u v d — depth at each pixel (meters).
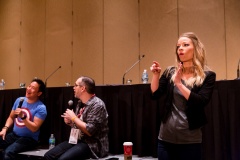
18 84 7.21
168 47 5.30
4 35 7.52
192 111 1.86
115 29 5.92
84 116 3.11
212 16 4.89
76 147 2.98
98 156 3.08
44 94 3.93
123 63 5.79
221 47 4.80
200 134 1.95
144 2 5.61
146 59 5.52
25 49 7.12
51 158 3.03
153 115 3.09
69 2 6.54
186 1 5.16
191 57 1.97
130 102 3.29
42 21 6.89
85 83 3.21
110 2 6.01
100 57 6.07
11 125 3.89
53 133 3.87
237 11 4.69
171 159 1.92
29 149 3.68
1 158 3.75
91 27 6.22
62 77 6.53
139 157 3.12
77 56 6.36
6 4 7.53
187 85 1.94
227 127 2.69
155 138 3.07
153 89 2.07
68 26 6.52
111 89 3.43
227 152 2.68
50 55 6.73
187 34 2.02
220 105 2.72
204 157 2.80
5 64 7.48
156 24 5.45
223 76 4.77
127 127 3.29
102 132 3.13
